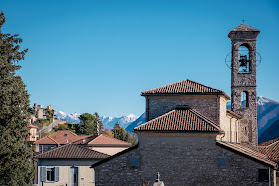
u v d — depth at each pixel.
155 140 37.25
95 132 145.75
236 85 56.72
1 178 42.00
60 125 146.75
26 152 44.59
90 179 57.19
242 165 35.84
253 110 56.12
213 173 36.16
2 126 42.78
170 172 36.69
